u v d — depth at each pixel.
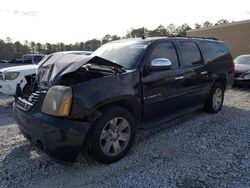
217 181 3.29
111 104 3.82
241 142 4.52
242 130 5.13
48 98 3.47
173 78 4.76
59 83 3.61
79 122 3.41
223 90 6.62
